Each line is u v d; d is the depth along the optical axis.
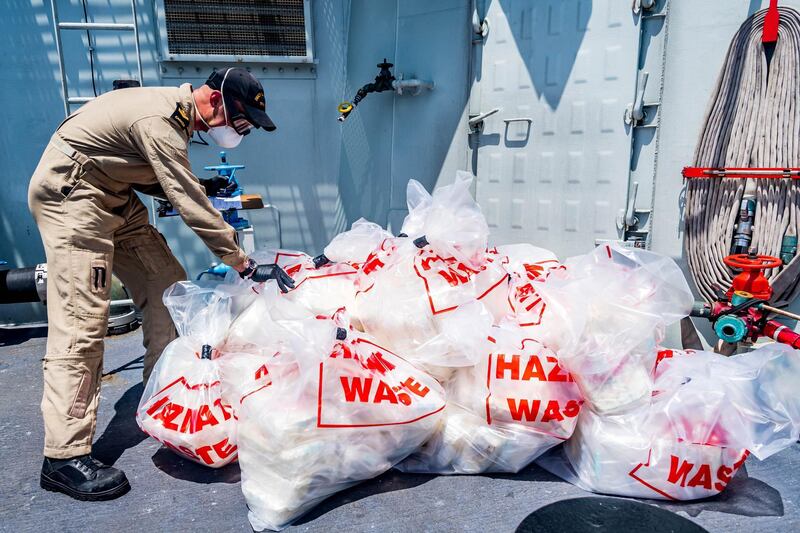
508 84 3.05
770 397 1.70
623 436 1.71
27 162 3.14
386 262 2.02
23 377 2.71
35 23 3.03
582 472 1.79
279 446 1.59
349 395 1.67
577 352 1.74
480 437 1.81
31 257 3.24
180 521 1.68
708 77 2.58
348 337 1.76
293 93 3.36
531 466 1.93
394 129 3.42
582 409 1.81
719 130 2.48
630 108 2.73
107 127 1.79
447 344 1.81
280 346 1.80
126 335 3.24
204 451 1.84
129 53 3.16
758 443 1.62
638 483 1.70
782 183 2.38
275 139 3.39
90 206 1.81
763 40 2.34
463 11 3.12
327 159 3.46
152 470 1.95
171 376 1.90
